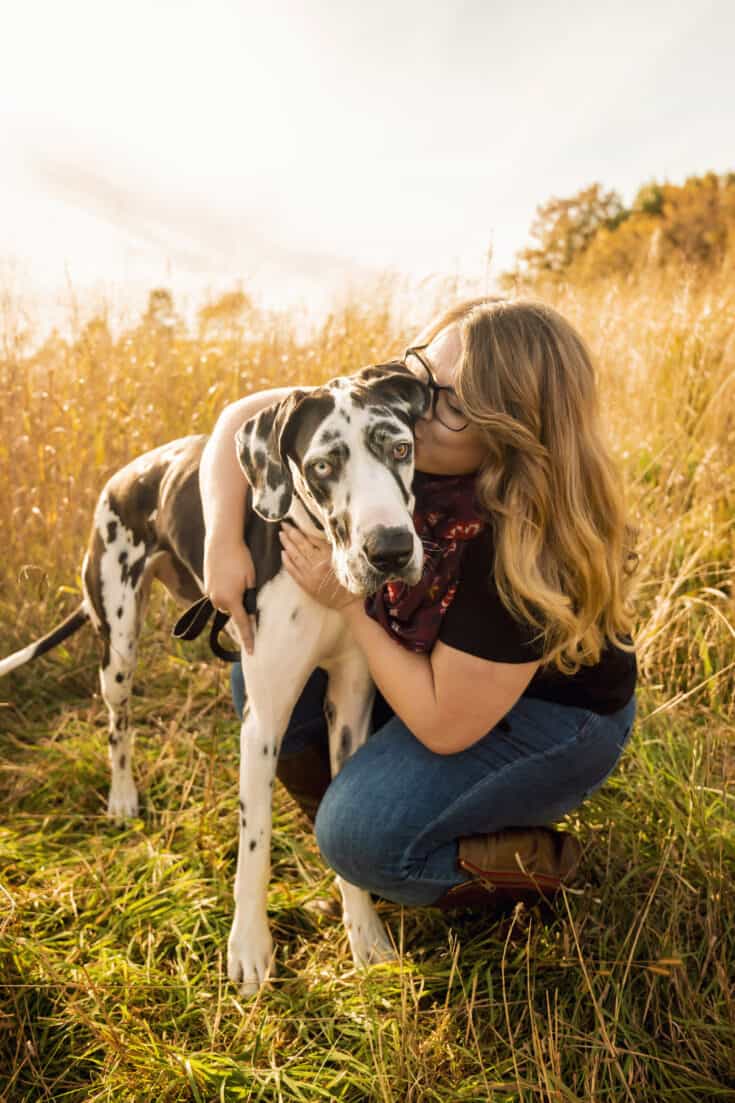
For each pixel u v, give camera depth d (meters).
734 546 3.38
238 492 2.12
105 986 1.92
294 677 2.04
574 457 1.76
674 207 15.80
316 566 1.89
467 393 1.77
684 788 2.23
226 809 2.58
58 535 3.60
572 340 1.81
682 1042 1.78
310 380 4.23
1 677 3.23
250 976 2.00
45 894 2.24
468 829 1.98
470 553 1.82
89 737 2.93
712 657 3.02
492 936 2.10
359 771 1.99
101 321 4.28
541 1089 1.61
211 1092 1.71
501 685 1.81
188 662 3.36
